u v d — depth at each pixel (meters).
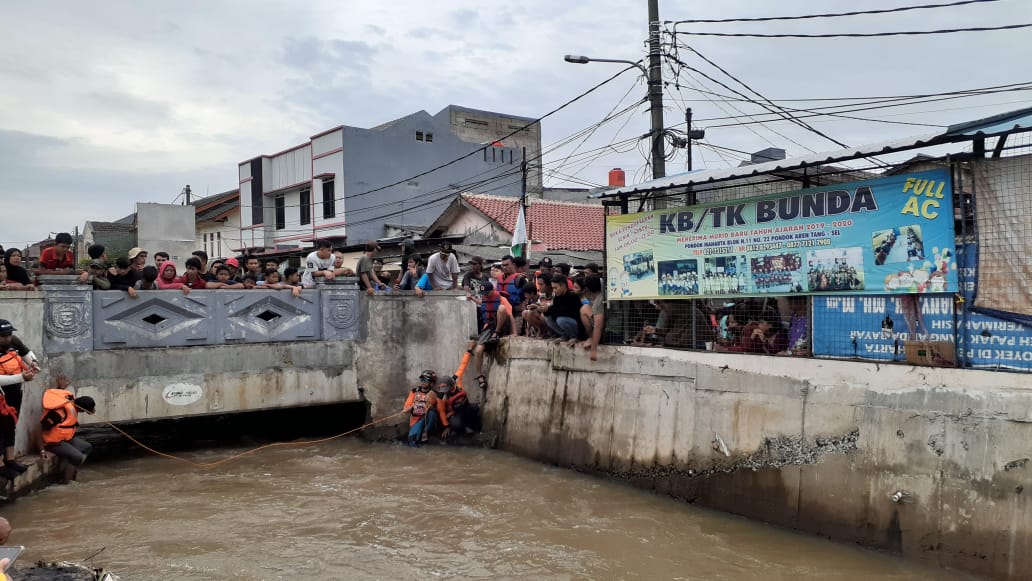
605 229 10.46
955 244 6.97
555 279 10.77
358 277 12.70
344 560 7.35
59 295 10.20
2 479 8.48
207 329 11.36
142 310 10.87
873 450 7.28
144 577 6.86
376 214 30.30
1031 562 6.10
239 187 36.00
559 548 7.66
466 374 12.76
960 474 6.64
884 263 7.46
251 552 7.53
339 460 11.37
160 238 24.98
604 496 9.35
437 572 7.07
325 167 30.59
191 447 12.29
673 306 9.62
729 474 8.51
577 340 10.84
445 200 32.06
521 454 11.45
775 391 8.16
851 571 6.90
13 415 8.58
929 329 7.11
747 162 18.22
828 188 7.93
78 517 8.52
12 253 10.44
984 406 6.55
